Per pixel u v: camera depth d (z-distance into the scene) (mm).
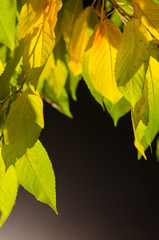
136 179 4715
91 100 4504
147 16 806
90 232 4652
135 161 4719
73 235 4645
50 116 4660
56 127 4703
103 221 4680
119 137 4727
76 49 969
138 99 760
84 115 4629
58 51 1178
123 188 4734
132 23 781
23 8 816
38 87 1257
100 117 4652
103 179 4758
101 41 819
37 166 847
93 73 811
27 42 802
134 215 4664
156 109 818
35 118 820
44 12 815
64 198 4730
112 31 821
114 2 834
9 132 814
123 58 768
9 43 876
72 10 1103
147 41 773
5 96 856
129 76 761
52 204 846
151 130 836
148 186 4699
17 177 866
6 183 864
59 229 4602
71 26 1102
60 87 1241
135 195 4699
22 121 818
